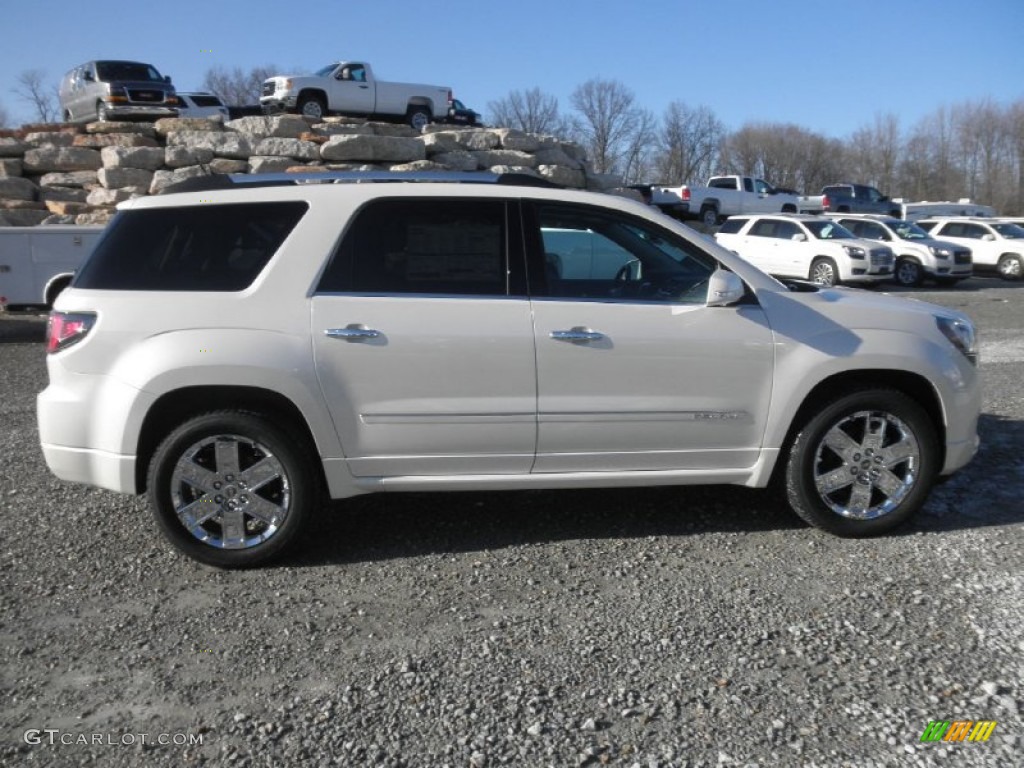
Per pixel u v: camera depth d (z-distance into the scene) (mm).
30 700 3219
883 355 4469
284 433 4246
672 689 3215
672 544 4594
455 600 3980
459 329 4250
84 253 12383
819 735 2934
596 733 2965
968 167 65312
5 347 11906
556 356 4297
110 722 3074
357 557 4484
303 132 22047
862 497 4570
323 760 2848
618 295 4441
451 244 4375
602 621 3750
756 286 4531
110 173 19375
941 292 21062
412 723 3035
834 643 3525
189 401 4277
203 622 3799
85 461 4266
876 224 23531
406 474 4375
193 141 20734
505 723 3025
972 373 4680
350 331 4191
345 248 4316
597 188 27719
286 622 3789
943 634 3582
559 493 5434
